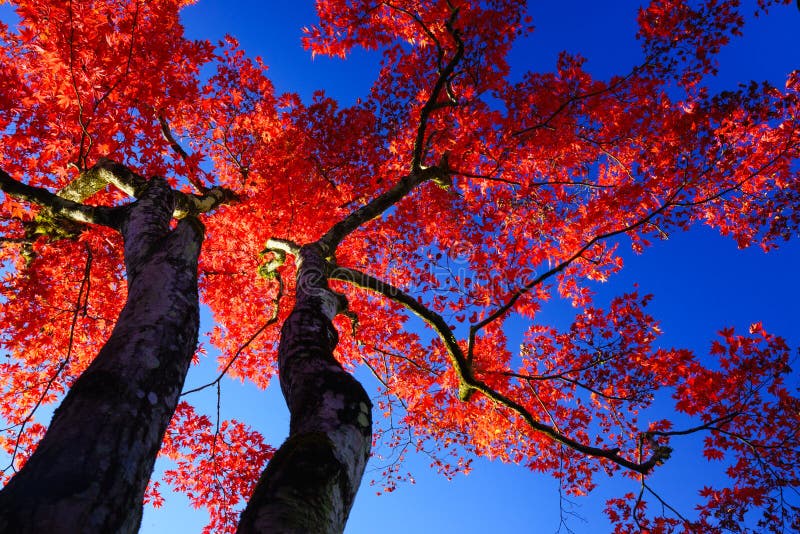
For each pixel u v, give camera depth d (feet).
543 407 26.32
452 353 20.26
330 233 19.98
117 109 22.39
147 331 9.16
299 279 15.71
